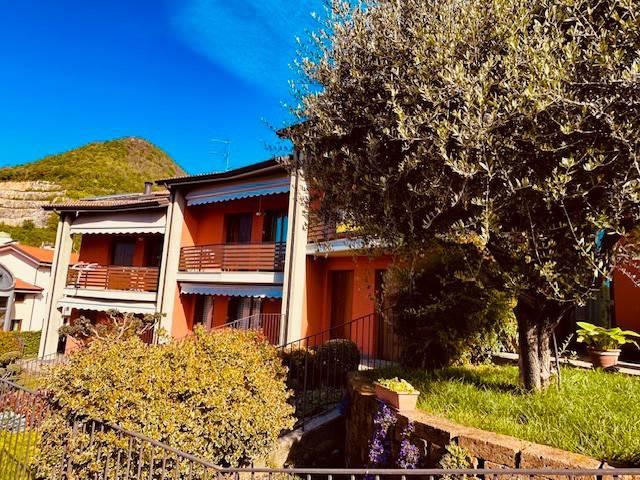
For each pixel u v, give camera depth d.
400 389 5.14
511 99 3.62
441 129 3.70
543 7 4.02
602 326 8.57
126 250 20.95
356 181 4.88
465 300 7.07
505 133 3.84
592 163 3.29
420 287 7.21
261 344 7.29
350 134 5.02
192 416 5.08
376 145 4.46
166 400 5.09
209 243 17.75
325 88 5.31
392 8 4.71
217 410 5.18
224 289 15.25
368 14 5.02
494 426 4.41
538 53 3.58
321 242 7.57
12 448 5.71
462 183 4.07
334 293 14.02
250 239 16.94
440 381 6.12
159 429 4.89
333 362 9.53
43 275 29.61
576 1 3.64
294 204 13.20
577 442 3.89
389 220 4.66
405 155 4.30
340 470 3.29
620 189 3.35
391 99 4.42
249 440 5.39
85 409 4.89
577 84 3.41
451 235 4.54
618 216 3.39
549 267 3.78
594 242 3.84
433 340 7.22
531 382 5.32
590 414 4.40
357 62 4.95
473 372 6.70
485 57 4.07
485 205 3.75
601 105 3.27
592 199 3.79
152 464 4.26
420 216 4.67
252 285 14.45
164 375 5.23
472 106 3.64
